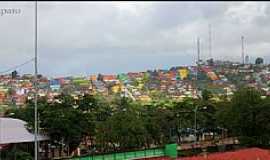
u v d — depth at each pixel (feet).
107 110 440.04
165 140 440.04
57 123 325.83
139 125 360.07
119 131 351.46
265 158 275.18
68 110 339.16
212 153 326.44
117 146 364.99
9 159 301.63
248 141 404.36
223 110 432.66
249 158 272.31
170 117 463.42
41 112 332.60
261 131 402.52
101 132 354.74
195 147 401.70
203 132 531.50
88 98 397.80
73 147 343.87
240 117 405.39
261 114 395.34
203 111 508.12
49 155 357.20
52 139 331.57
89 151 370.94
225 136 516.73
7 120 339.98
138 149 331.16
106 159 286.87
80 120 340.18
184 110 495.82
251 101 406.62
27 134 328.70
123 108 486.79
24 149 325.01
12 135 320.70
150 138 395.14
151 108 521.24
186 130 499.10
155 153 321.32
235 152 298.76
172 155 327.26
